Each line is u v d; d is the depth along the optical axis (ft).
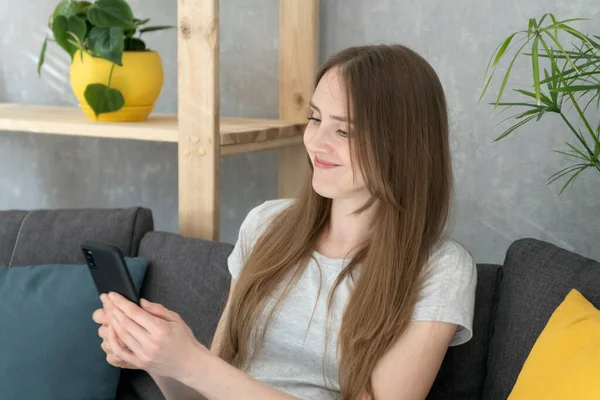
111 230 6.32
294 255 4.90
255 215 5.38
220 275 5.80
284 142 7.02
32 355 5.77
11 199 8.75
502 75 6.75
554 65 5.23
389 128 4.51
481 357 5.12
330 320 4.65
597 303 4.55
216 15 6.19
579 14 6.47
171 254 6.07
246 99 7.79
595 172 6.60
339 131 4.57
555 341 4.19
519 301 4.88
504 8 6.67
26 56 8.44
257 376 4.77
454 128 6.98
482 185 6.96
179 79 6.35
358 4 7.18
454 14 6.84
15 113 7.41
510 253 5.20
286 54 7.25
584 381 3.79
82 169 8.50
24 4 8.35
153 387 5.91
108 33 6.59
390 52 4.62
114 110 6.70
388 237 4.58
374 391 4.42
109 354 4.35
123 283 4.08
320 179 4.65
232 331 4.93
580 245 6.73
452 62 6.91
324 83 4.64
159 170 8.22
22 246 6.41
